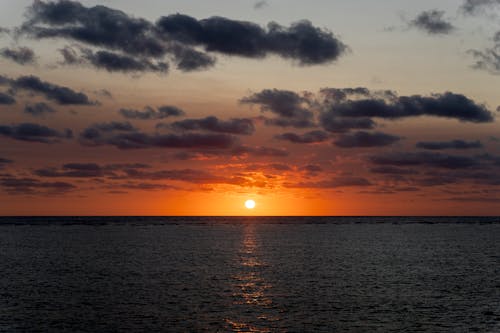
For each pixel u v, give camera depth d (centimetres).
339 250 10231
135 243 12062
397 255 9156
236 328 3803
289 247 11019
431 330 3772
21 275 6375
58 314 4222
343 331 3738
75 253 9369
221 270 6906
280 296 4988
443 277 6316
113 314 4219
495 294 5131
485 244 12006
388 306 4547
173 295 5016
